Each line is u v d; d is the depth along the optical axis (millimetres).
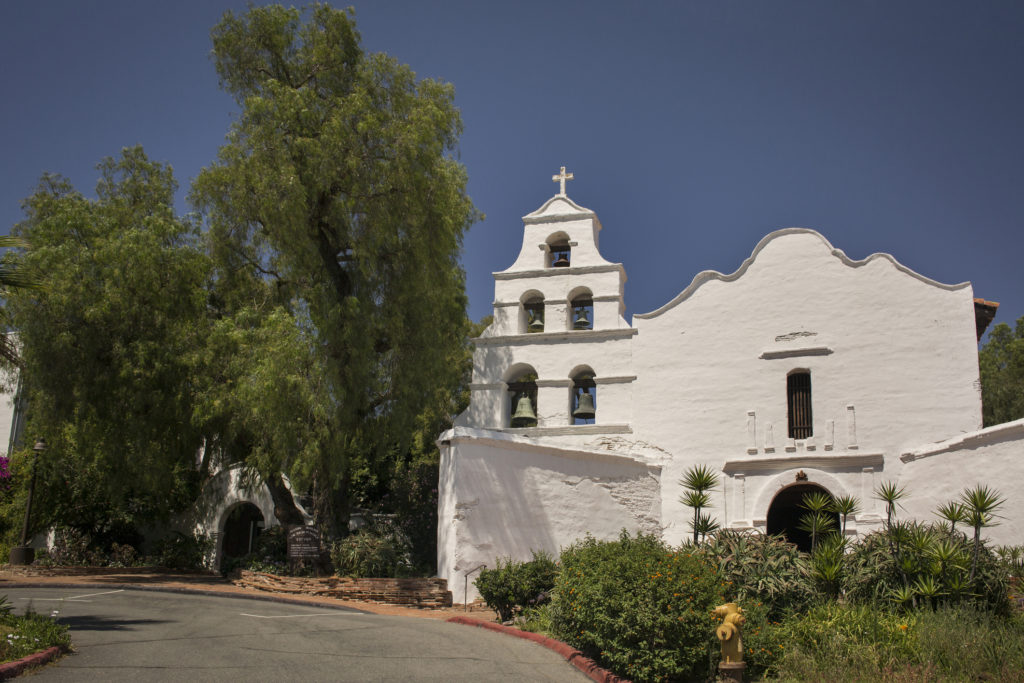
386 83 23766
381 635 13227
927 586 11938
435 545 24047
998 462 17703
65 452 24062
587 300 25125
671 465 22469
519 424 24906
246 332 21656
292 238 22344
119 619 14234
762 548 13297
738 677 9781
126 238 22219
